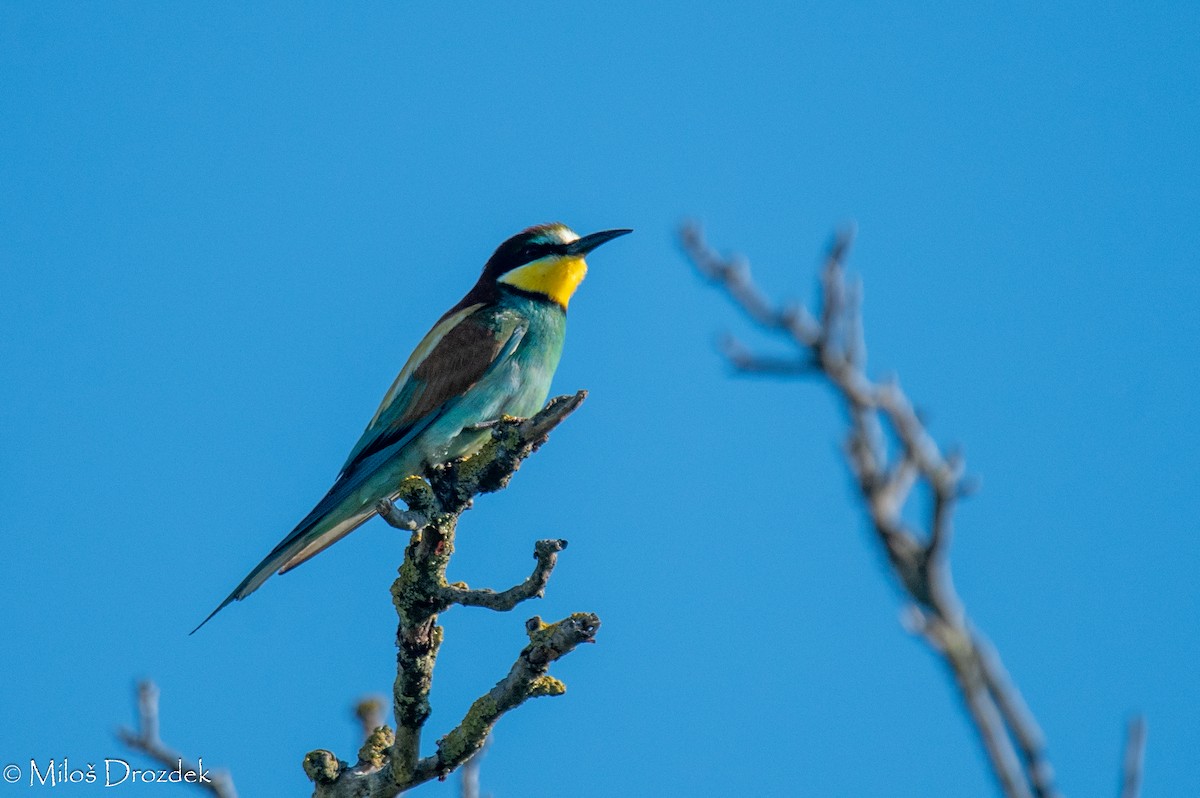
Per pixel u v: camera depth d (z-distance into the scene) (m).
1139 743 4.95
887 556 4.46
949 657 4.36
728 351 4.78
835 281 4.66
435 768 10.34
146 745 8.93
